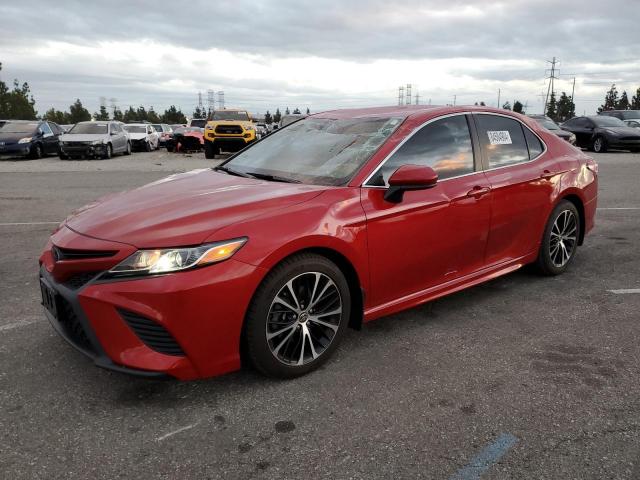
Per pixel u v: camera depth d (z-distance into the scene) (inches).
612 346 135.6
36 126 840.9
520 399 110.5
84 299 103.7
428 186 128.3
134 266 102.2
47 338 139.0
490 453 93.0
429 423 102.2
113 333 102.8
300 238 113.0
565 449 94.0
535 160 176.9
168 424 102.3
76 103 4259.4
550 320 152.6
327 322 124.1
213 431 100.0
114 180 492.4
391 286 135.1
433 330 145.9
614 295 172.9
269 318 113.3
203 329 104.0
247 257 106.8
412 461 91.1
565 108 4215.1
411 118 148.4
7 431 99.4
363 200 127.4
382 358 129.3
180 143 1003.3
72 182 474.9
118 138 885.2
